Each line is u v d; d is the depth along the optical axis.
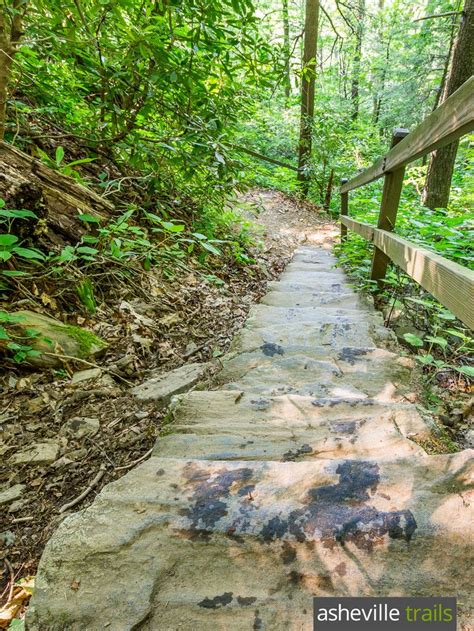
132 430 1.60
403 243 1.89
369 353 1.81
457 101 1.31
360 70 12.73
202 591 0.76
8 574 1.08
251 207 5.35
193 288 2.97
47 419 1.59
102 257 2.35
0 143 2.14
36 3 1.95
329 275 3.79
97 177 3.10
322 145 8.67
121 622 0.71
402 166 2.36
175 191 3.73
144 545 0.84
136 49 2.25
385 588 0.75
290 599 0.74
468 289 1.04
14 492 1.31
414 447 1.13
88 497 1.31
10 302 1.94
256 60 2.55
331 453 1.13
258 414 1.35
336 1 10.41
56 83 2.89
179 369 2.02
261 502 0.92
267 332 2.12
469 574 0.76
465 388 1.79
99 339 2.04
